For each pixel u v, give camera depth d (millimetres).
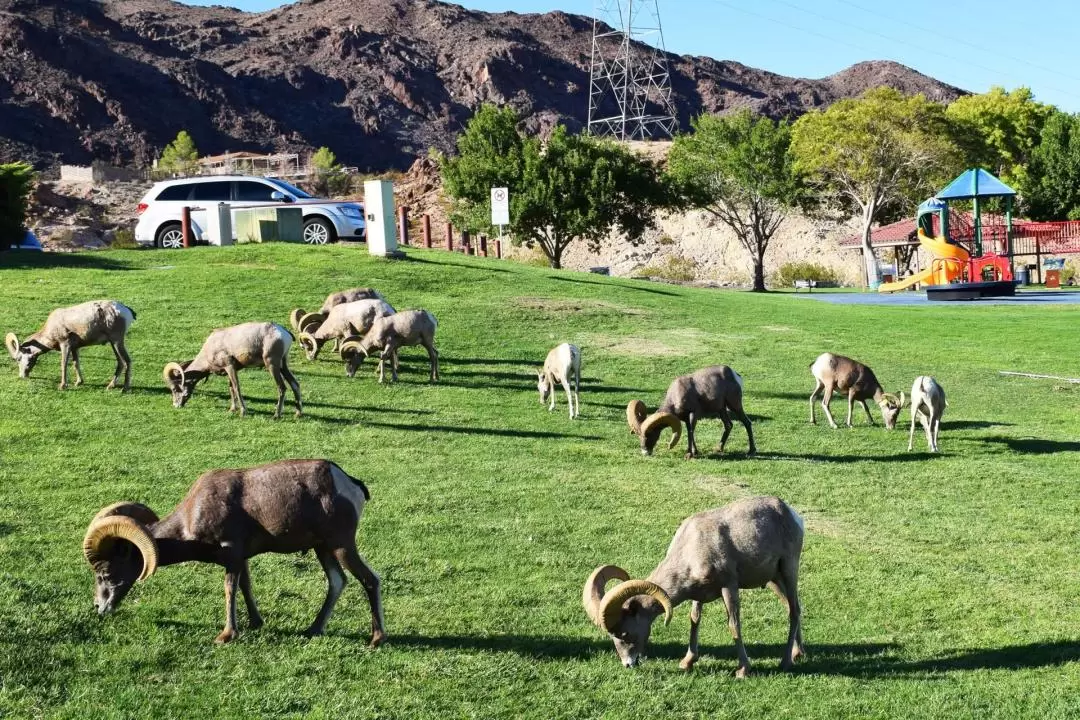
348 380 20516
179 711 7422
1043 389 23422
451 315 27719
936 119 62531
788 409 20969
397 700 7754
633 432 16438
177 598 9555
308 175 102625
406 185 100125
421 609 9680
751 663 8836
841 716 7754
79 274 28250
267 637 8750
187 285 27672
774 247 80875
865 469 16203
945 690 8242
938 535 12852
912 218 71688
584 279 36938
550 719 7562
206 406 17547
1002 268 51031
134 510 8461
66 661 8117
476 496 13492
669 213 67688
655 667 8648
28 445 14367
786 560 8688
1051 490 15094
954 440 18516
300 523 8352
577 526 12461
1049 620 10023
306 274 30141
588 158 59719
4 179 33688
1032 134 92500
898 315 36500
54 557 10250
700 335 28375
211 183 37562
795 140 63969
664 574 8461
